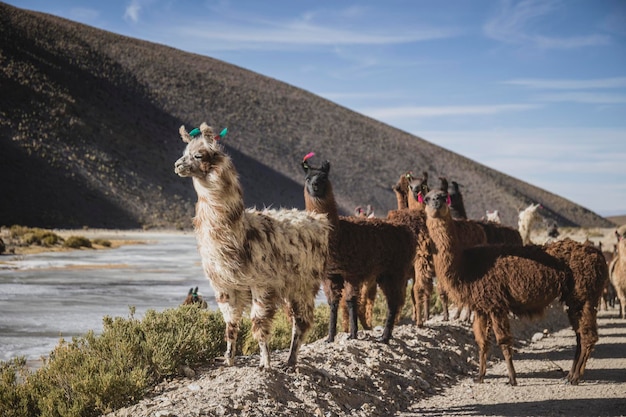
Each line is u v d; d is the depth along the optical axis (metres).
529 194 194.50
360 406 8.47
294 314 8.84
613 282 19.64
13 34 136.62
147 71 162.62
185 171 7.59
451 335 12.58
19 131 102.44
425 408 8.80
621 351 12.93
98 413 7.71
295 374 8.63
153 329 9.34
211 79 178.25
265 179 135.50
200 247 7.96
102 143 114.81
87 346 9.17
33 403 7.83
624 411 8.51
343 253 10.50
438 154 193.25
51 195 91.88
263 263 8.08
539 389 9.77
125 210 97.88
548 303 10.07
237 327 8.70
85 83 134.25
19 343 14.17
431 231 10.10
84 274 30.75
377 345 10.73
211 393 7.77
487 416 8.36
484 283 9.89
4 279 27.30
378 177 162.12
